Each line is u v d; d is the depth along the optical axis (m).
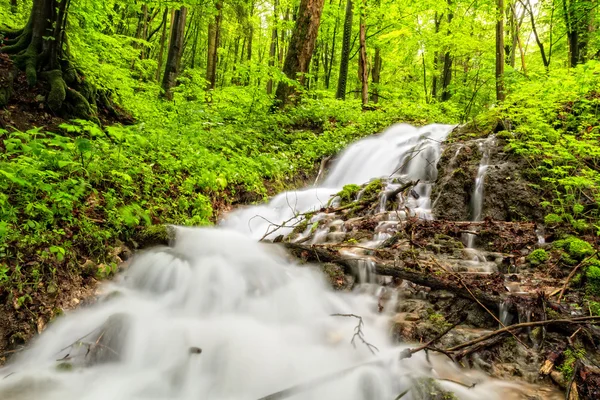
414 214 6.14
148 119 7.72
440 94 22.02
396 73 21.78
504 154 6.54
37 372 2.98
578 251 4.48
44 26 5.97
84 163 4.58
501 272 4.35
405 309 3.82
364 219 5.94
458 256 4.75
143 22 16.66
